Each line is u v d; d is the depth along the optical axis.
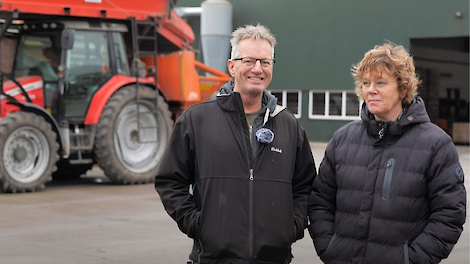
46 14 9.72
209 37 21.28
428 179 2.72
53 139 9.51
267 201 2.82
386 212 2.73
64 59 9.83
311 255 5.62
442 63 23.23
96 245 5.96
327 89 20.83
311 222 3.01
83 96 10.04
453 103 23.80
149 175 10.67
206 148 2.85
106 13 10.24
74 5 9.87
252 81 2.87
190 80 12.03
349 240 2.82
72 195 9.20
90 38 10.19
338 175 2.90
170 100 12.02
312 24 20.98
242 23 21.89
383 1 19.89
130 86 10.56
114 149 10.20
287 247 2.85
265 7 21.62
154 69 10.91
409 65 2.79
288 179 2.88
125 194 9.38
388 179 2.75
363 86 2.86
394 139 2.80
